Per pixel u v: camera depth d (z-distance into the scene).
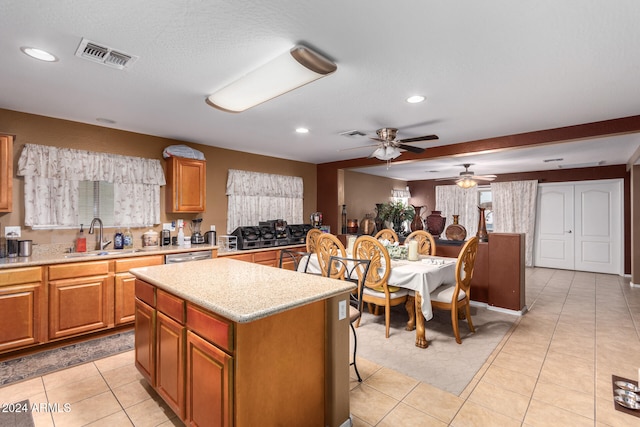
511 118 3.21
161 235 3.99
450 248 4.40
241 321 1.29
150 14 1.55
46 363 2.57
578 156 5.25
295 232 5.21
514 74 2.22
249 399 1.40
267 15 1.56
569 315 3.77
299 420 1.63
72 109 2.97
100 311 3.04
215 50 1.90
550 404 2.04
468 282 3.22
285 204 5.62
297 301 1.51
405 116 3.17
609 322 3.52
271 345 1.49
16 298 2.60
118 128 3.62
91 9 1.51
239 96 2.45
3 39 1.77
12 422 1.87
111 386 2.25
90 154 3.42
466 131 3.73
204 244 4.27
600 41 1.78
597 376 2.37
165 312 1.88
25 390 2.20
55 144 3.23
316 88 2.47
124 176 3.67
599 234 6.40
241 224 4.96
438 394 2.16
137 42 1.81
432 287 3.01
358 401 2.08
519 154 5.08
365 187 7.39
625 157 5.34
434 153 4.58
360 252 3.26
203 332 1.55
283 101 2.76
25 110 2.99
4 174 2.75
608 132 3.25
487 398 2.11
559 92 2.54
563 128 3.53
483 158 5.46
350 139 4.19
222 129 3.69
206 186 4.57
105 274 3.07
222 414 1.42
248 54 1.95
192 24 1.64
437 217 4.56
